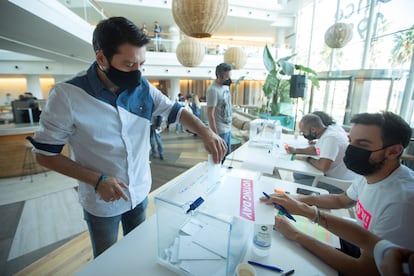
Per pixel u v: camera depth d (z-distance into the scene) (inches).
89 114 33.6
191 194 29.4
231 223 24.6
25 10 102.9
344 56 219.3
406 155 118.6
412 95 141.9
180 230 30.3
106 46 29.7
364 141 34.9
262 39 433.7
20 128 145.9
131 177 40.0
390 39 163.3
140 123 40.2
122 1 275.4
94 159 36.7
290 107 182.7
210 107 100.0
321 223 31.2
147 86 41.0
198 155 189.9
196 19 56.8
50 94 32.2
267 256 29.7
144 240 32.1
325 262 29.1
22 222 95.1
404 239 30.1
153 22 351.3
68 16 147.0
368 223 36.4
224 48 339.6
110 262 28.1
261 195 31.4
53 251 71.7
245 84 388.8
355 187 43.1
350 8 211.5
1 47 186.4
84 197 38.9
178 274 26.4
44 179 144.0
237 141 168.1
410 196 30.5
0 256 74.7
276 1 329.4
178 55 148.0
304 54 309.7
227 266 25.7
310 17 298.0
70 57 259.8
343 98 203.8
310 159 74.4
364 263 27.2
